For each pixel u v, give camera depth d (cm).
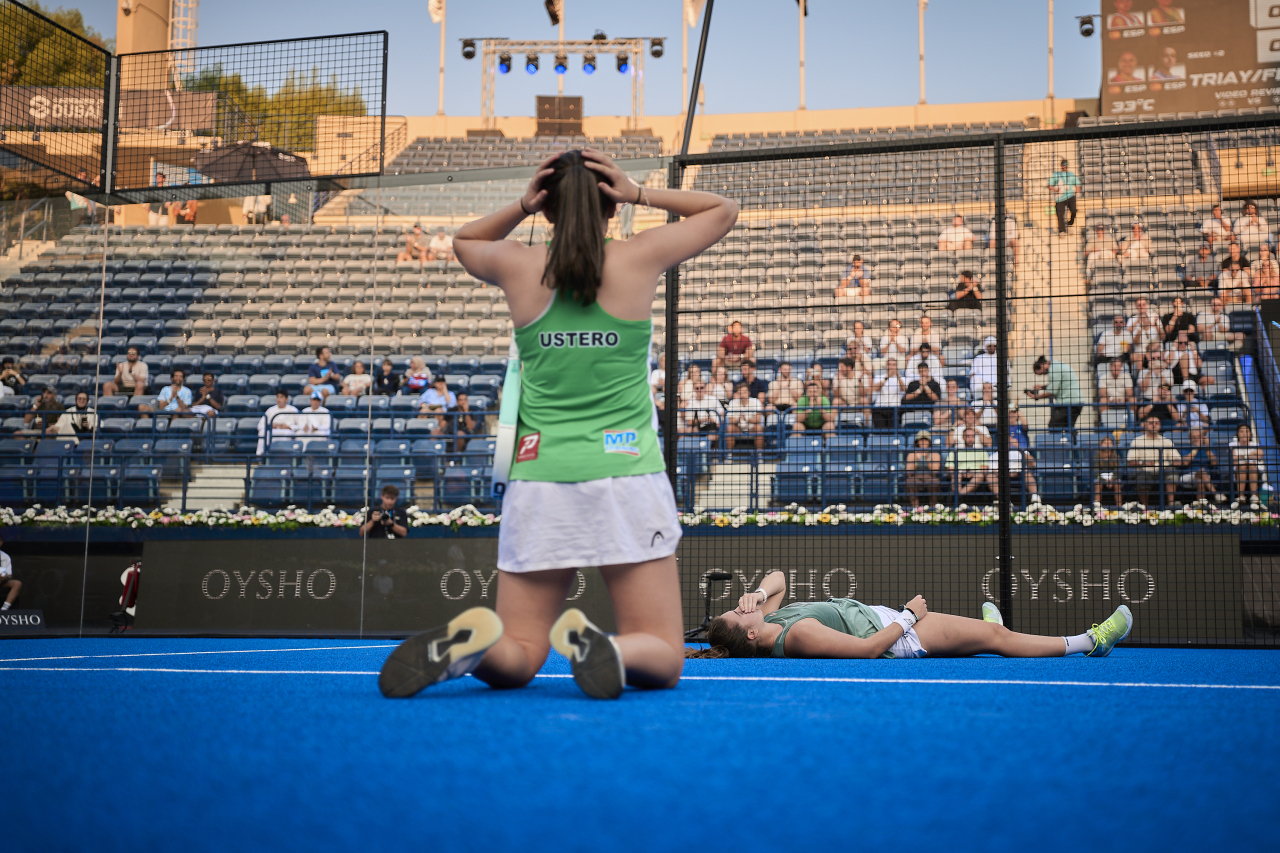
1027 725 158
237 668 334
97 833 89
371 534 634
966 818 95
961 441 686
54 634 643
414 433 768
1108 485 657
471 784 109
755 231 891
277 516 641
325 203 842
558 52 1948
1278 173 1043
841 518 595
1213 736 147
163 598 642
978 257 935
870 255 919
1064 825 93
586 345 212
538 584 215
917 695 213
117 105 726
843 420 748
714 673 292
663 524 213
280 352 838
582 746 133
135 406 819
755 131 1903
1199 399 744
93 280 860
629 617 214
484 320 826
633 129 1933
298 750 130
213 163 717
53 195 859
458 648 192
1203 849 85
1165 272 977
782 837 88
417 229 835
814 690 225
